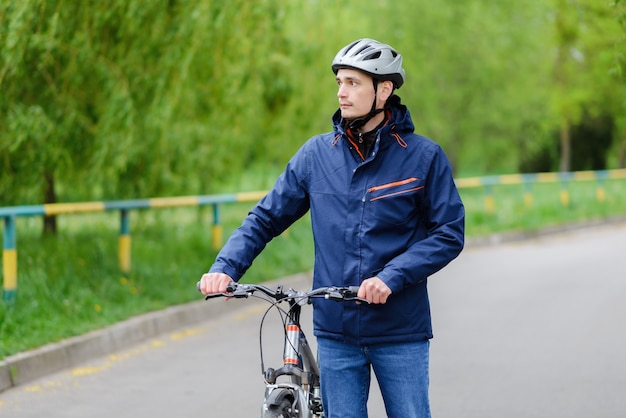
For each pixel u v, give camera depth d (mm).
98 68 22984
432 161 7789
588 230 48531
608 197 58875
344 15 36156
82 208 21500
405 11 70812
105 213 29016
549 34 74250
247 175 38906
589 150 94625
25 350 16484
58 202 29984
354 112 7781
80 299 20531
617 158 99438
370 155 7836
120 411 14062
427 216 7844
